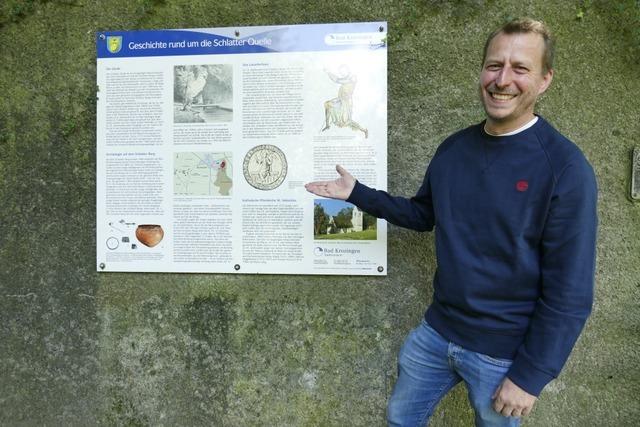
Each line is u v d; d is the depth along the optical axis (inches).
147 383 87.6
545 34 55.6
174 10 85.7
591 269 51.9
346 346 83.3
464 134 63.5
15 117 89.5
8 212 90.0
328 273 83.1
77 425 89.0
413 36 81.0
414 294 81.8
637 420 78.4
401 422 69.2
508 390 54.4
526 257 55.0
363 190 72.5
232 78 84.2
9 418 90.5
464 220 58.8
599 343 79.2
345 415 83.4
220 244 85.4
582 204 51.6
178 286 86.7
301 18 82.9
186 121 85.4
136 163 86.6
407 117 81.4
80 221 88.5
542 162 54.5
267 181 84.0
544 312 52.7
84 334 88.7
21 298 89.9
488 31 79.5
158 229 86.4
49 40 88.4
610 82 78.4
